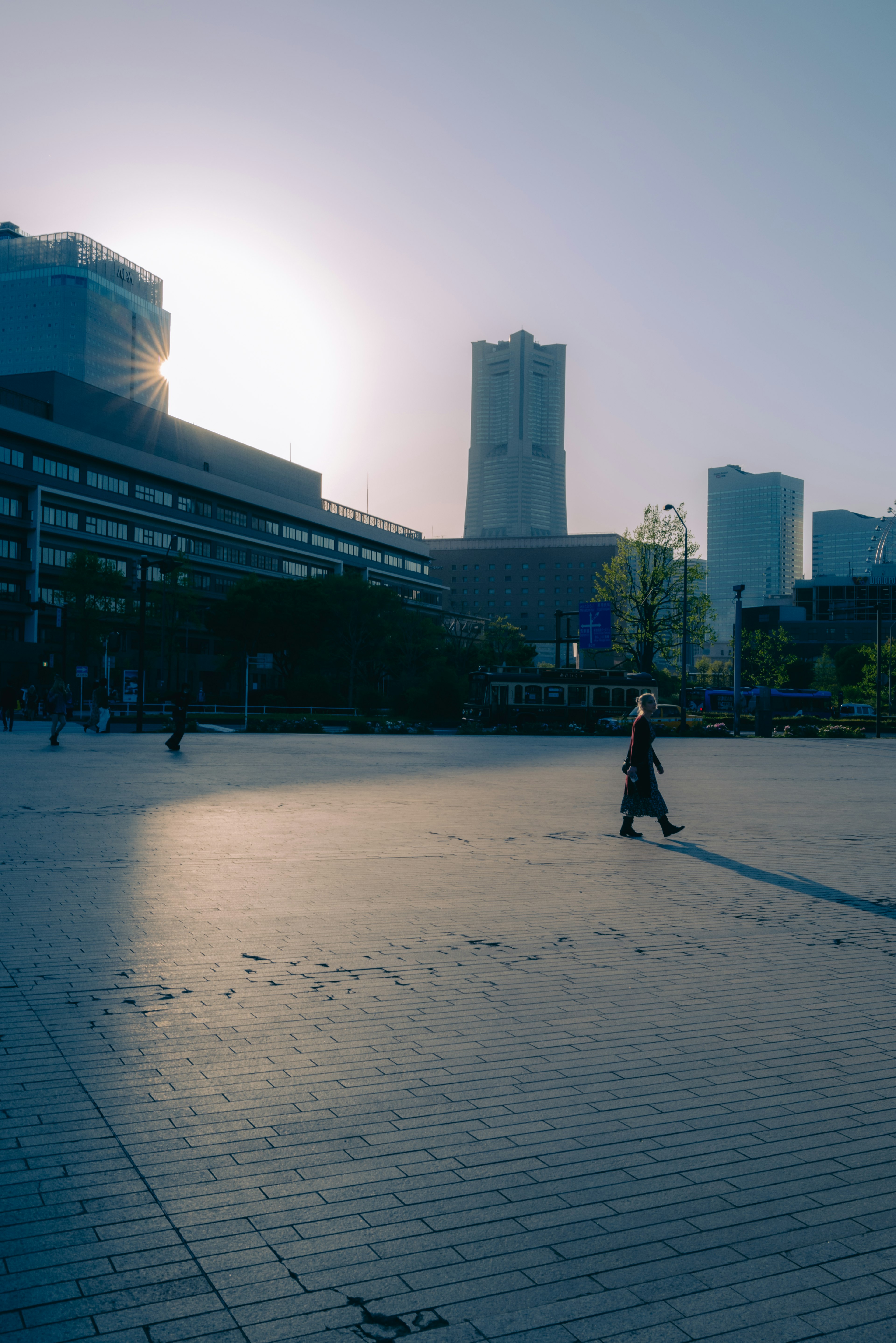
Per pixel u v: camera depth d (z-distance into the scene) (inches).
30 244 7509.8
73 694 2637.8
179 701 1009.5
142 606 1416.1
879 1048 179.6
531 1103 149.6
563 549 7406.5
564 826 491.8
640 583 2283.5
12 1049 167.5
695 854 415.2
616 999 205.6
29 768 738.8
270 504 3878.0
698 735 1889.8
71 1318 95.4
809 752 1371.8
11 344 7204.7
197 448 3627.0
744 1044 179.6
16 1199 117.2
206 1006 193.2
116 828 438.0
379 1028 182.9
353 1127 139.3
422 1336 94.0
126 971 217.0
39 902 284.2
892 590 5812.0
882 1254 110.7
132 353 7716.5
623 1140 137.6
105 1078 155.4
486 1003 199.9
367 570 4532.5
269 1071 159.8
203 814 500.1
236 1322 95.6
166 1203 117.2
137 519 3189.0
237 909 282.4
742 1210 119.3
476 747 1257.4
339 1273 103.9
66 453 2906.0
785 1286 104.0
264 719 1720.0
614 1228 114.3
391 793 641.0
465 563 7554.1
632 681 1929.1
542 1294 101.3
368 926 265.1
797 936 267.9
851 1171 130.5
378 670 2849.4
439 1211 117.0
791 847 444.8
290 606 2667.3
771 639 3823.8
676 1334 95.3
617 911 294.5
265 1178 123.7
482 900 304.8
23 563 2733.8
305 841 416.8
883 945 260.5
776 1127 143.5
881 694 2972.4
